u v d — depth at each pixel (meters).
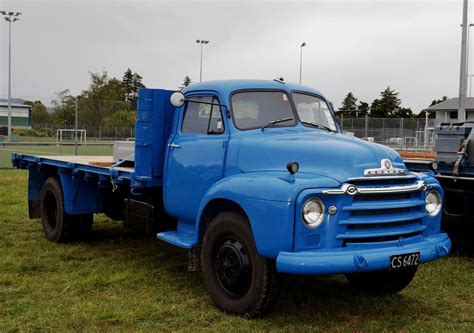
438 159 7.26
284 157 4.70
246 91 5.46
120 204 7.64
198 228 5.11
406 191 4.52
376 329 4.50
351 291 5.61
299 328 4.46
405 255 4.35
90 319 4.61
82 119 20.47
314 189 4.18
